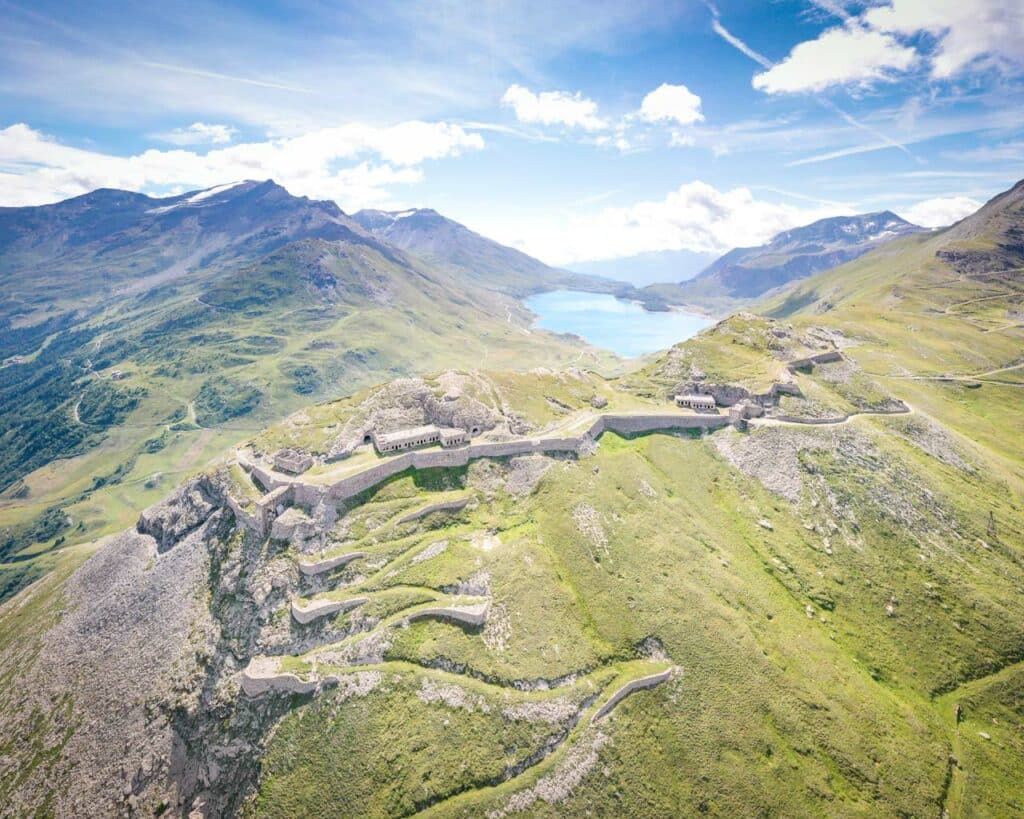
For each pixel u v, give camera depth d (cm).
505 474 17475
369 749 11562
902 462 19300
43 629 17200
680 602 14238
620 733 11894
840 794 11362
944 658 14088
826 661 13650
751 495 18250
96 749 13400
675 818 10962
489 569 14362
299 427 19200
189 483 18912
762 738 11988
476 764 11381
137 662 14675
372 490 16388
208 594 15275
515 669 12606
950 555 16500
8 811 12962
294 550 14888
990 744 12594
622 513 16550
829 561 16288
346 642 13088
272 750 11844
